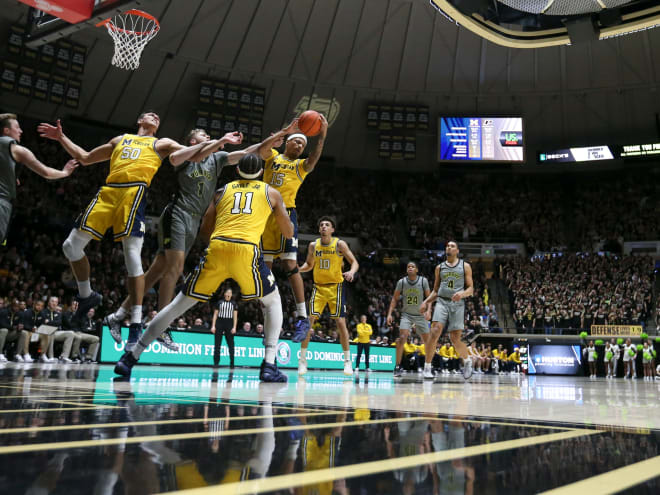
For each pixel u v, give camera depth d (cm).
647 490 81
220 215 389
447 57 2561
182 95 2423
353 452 112
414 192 2964
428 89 2658
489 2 1349
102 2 902
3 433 124
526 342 2239
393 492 77
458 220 2888
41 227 1877
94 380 397
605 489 82
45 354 1117
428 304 702
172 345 468
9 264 1614
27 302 1307
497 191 2989
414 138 2706
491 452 115
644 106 2647
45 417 157
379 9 2355
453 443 127
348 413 198
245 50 2353
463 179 3011
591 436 147
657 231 2681
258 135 2461
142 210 414
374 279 2481
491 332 2306
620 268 2536
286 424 157
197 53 2291
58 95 2036
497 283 2650
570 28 1369
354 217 2792
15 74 1939
